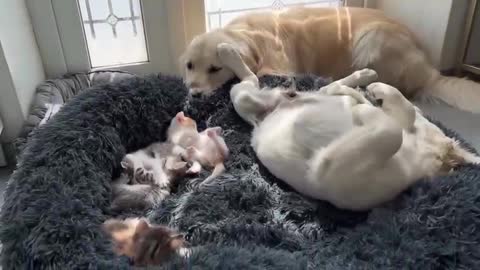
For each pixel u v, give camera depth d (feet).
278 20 5.09
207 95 4.16
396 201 2.78
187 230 2.87
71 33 5.11
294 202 3.02
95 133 3.46
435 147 3.05
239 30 4.62
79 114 3.53
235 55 4.14
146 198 3.20
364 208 2.82
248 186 3.15
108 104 3.74
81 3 5.10
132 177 3.44
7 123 4.06
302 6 5.55
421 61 5.00
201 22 5.50
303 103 3.49
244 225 2.83
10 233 2.49
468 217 2.50
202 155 3.53
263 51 4.69
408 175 2.78
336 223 2.89
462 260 2.33
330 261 2.44
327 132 2.90
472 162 3.04
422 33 5.46
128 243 2.65
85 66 5.36
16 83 3.97
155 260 2.54
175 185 3.42
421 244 2.44
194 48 4.33
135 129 3.91
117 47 5.50
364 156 2.62
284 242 2.76
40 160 3.03
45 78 5.21
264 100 3.80
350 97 3.22
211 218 2.94
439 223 2.53
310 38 5.16
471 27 5.03
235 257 2.29
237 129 3.90
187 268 2.21
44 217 2.54
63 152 3.14
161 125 4.04
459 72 5.33
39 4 4.83
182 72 4.75
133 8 5.30
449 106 4.98
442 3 5.01
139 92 3.94
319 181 2.79
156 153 3.71
